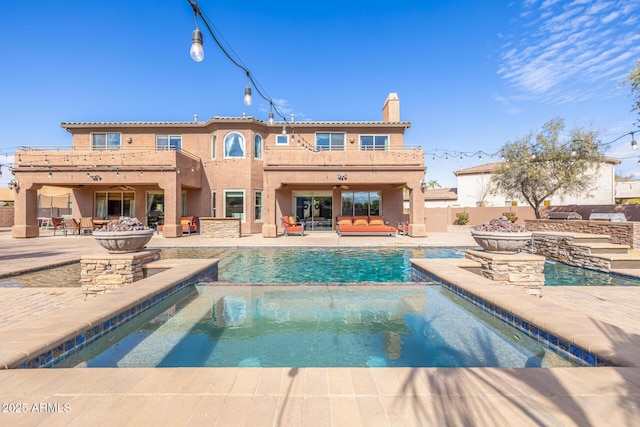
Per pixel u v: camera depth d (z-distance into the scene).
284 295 5.34
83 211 18.19
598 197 24.72
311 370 2.29
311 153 15.16
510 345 3.51
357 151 15.25
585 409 1.81
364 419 1.76
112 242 5.71
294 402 1.91
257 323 4.20
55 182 14.89
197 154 17.92
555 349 3.02
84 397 1.94
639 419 1.72
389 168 15.03
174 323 4.19
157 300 4.55
